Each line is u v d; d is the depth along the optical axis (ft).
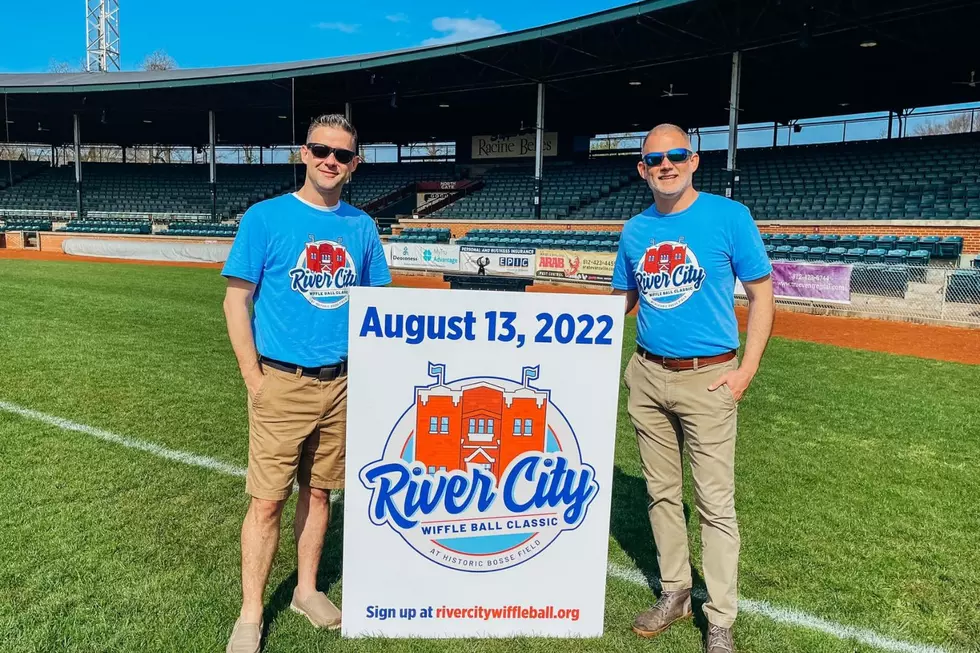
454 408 8.00
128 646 7.95
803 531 11.64
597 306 8.00
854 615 9.13
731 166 63.52
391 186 110.32
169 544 10.47
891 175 69.67
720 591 8.20
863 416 18.93
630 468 14.97
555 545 8.30
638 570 10.32
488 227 82.38
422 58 71.36
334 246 8.17
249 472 8.27
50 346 25.31
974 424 18.26
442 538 8.16
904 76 73.51
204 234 87.71
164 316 33.88
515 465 8.14
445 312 7.86
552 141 102.47
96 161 144.46
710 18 58.29
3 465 13.56
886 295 40.86
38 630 8.16
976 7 52.90
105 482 12.87
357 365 7.85
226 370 22.44
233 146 134.62
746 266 8.17
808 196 69.67
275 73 81.05
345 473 8.04
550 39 65.77
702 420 8.30
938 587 9.89
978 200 57.47
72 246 82.99
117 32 157.48
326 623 8.49
